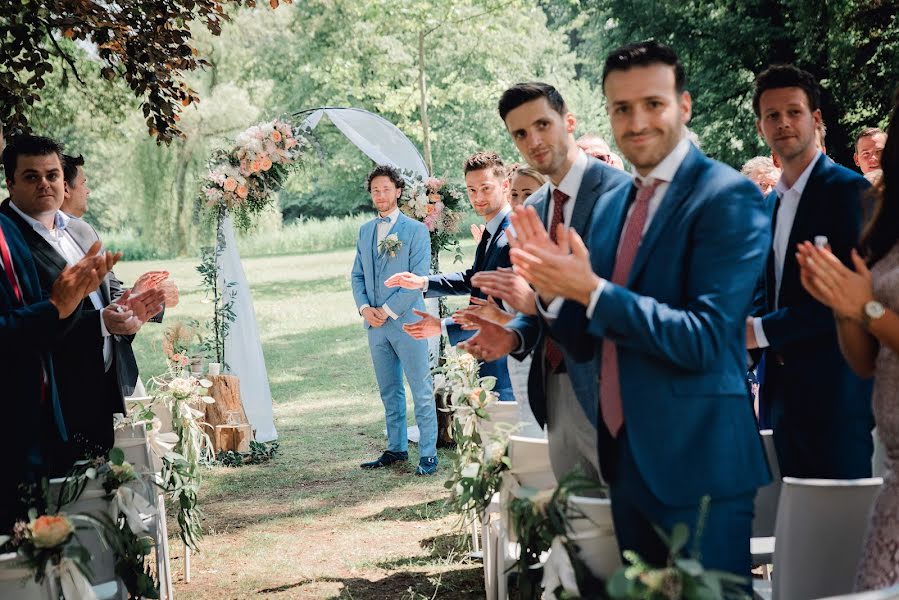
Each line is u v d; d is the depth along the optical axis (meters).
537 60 32.44
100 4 5.79
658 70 2.21
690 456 2.14
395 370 6.64
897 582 2.03
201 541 5.06
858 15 13.66
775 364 3.18
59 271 3.98
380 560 4.61
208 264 7.39
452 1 22.56
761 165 5.37
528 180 4.21
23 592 2.38
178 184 27.36
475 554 4.57
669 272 2.19
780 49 17.75
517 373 4.12
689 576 1.75
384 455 6.70
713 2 18.45
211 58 28.50
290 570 4.51
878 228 2.25
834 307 2.08
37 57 5.76
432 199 7.32
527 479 3.11
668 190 2.24
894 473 2.10
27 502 2.87
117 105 18.14
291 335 15.20
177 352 6.99
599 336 2.12
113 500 3.01
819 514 2.20
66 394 3.73
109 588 2.96
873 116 14.62
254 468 6.80
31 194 3.94
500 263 4.59
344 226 35.75
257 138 7.12
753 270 2.13
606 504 2.37
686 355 2.07
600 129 32.94
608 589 1.77
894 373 2.13
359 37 28.34
